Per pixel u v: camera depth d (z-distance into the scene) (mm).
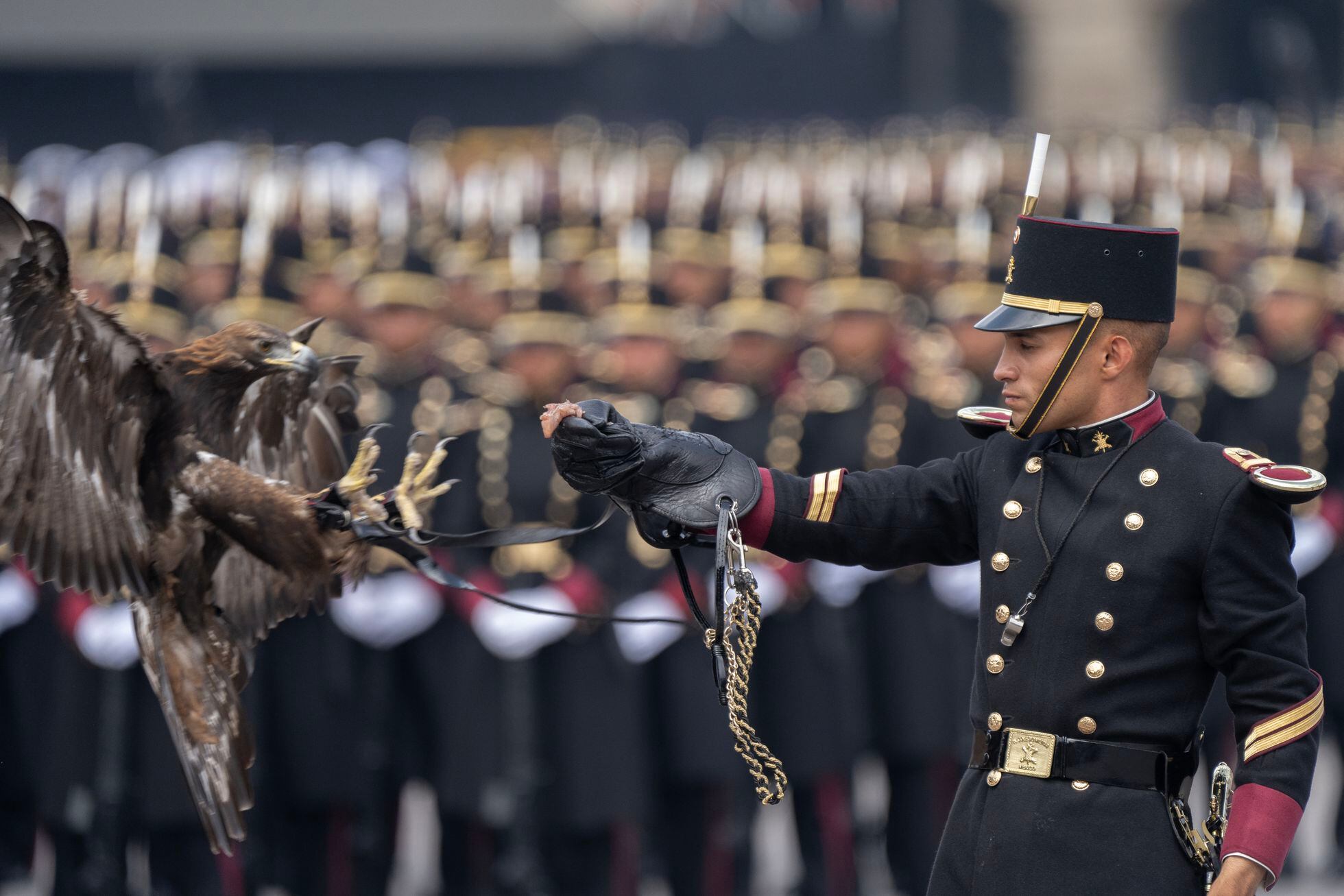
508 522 23109
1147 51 55812
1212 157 31078
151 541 10297
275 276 25891
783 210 27422
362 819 23453
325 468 11477
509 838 22641
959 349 25031
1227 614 10508
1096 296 10891
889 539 11766
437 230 26688
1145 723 10625
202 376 10430
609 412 11492
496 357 24031
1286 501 10422
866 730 24484
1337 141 39656
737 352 25219
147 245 25422
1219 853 10703
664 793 24031
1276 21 55531
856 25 53844
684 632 23578
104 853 22547
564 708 23000
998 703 11000
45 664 24328
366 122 51875
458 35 50750
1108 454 11031
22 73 49219
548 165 30984
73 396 9945
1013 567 11062
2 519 9820
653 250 25891
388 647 23453
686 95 53188
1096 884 10406
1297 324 25609
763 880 26562
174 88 47406
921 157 31656
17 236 9312
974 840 10938
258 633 10773
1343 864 26438
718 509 11438
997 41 55344
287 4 49625
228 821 10391
